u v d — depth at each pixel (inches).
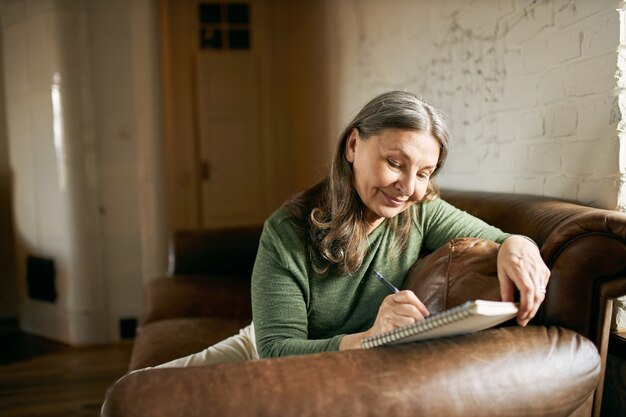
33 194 141.0
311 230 49.2
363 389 36.0
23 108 140.0
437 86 91.9
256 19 189.5
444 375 37.1
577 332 43.4
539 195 65.2
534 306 40.4
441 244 53.7
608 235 42.2
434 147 45.1
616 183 53.0
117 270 136.9
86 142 132.4
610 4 52.9
